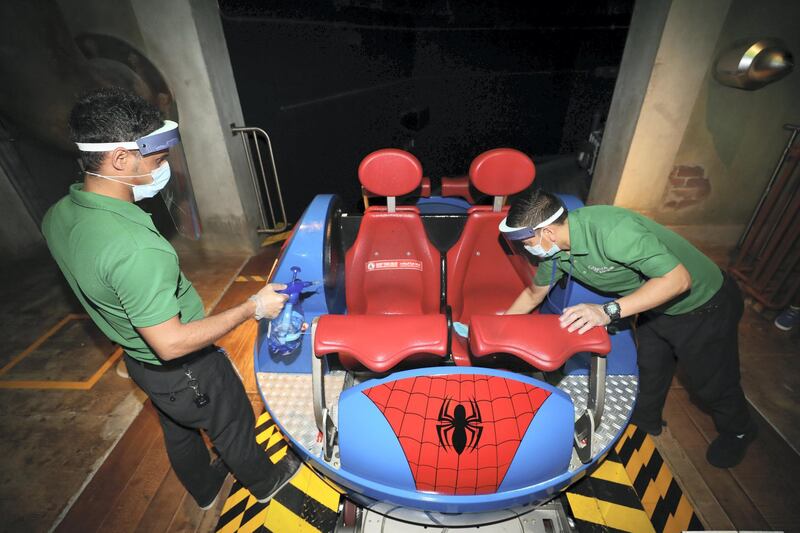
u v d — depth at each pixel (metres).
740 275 3.11
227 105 3.47
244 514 1.70
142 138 1.03
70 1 2.87
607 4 11.27
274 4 4.94
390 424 1.14
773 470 1.87
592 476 1.74
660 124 3.21
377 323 1.26
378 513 1.42
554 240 1.43
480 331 1.25
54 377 2.57
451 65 11.34
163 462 2.00
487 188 1.82
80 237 1.00
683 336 1.59
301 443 1.46
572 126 10.23
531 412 1.14
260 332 1.72
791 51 2.99
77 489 1.89
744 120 3.25
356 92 7.45
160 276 1.01
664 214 3.65
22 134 3.60
